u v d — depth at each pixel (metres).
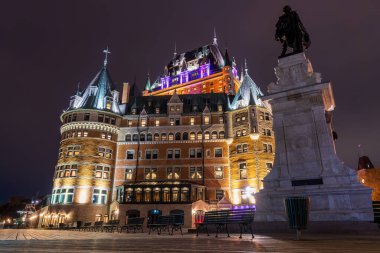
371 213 10.92
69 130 51.00
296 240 8.17
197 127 53.50
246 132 49.50
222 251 5.37
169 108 56.00
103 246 6.71
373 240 7.99
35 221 53.75
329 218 11.42
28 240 9.80
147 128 54.38
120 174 51.31
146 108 58.97
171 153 52.41
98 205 47.44
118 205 45.31
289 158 13.47
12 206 105.81
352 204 11.40
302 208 8.61
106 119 53.41
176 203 43.84
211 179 49.22
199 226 14.60
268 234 11.22
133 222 22.73
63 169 48.41
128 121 55.69
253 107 49.91
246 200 45.72
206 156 51.03
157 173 51.06
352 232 10.54
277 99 14.66
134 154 52.72
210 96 59.66
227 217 11.13
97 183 48.56
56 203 46.62
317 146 13.09
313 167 12.80
